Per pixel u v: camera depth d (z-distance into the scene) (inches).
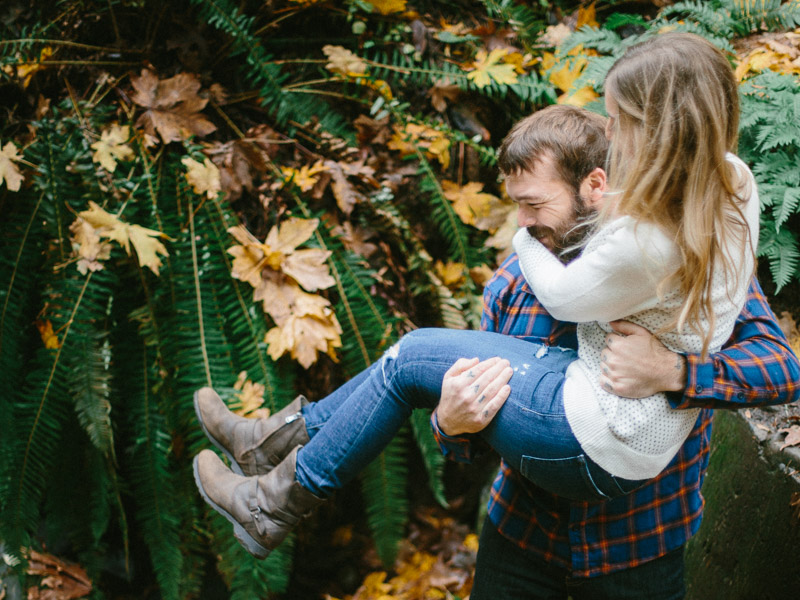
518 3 94.3
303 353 72.7
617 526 45.4
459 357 45.4
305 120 82.4
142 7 79.5
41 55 79.3
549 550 47.9
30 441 69.5
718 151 35.7
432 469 77.5
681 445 43.5
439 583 87.4
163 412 73.9
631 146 38.1
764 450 57.5
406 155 84.1
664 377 38.7
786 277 67.1
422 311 85.5
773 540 54.1
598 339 42.4
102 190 74.2
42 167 72.3
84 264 70.1
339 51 84.4
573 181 43.4
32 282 72.4
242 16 79.6
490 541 51.9
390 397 48.0
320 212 78.2
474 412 43.3
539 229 45.6
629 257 37.2
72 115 77.0
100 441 69.4
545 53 89.1
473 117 88.9
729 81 36.6
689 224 35.7
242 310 75.1
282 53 88.4
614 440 39.8
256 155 79.5
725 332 40.3
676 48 36.3
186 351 72.1
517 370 44.0
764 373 39.4
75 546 77.4
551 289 41.1
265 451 56.9
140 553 87.8
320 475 50.2
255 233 80.0
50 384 69.7
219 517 74.2
